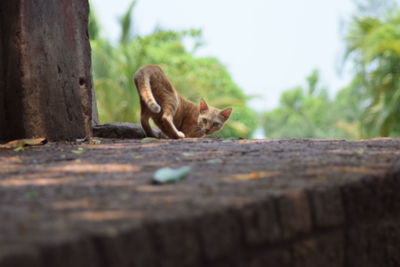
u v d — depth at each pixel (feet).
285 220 14.99
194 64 151.64
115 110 119.34
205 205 13.82
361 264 18.12
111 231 11.59
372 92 143.13
